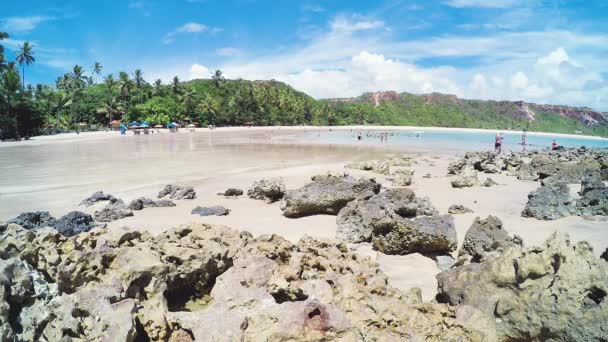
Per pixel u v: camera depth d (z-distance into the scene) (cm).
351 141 7806
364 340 665
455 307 788
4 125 7150
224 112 14150
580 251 786
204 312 785
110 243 982
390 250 1320
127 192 2372
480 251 1188
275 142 7131
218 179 2802
